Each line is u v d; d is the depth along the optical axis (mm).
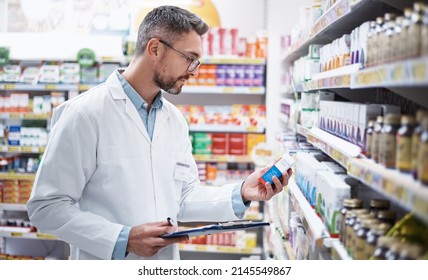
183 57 2207
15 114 4973
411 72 983
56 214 2137
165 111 2447
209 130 4965
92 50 4871
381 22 1447
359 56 1855
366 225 1414
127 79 2340
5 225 5180
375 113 1646
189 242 5023
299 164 2611
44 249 5547
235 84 4910
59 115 2336
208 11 5352
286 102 4070
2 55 4906
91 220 2141
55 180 2148
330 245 1643
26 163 5164
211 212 2484
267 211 4699
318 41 2973
